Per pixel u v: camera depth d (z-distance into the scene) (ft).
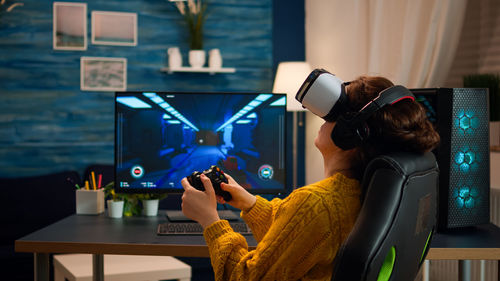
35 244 5.44
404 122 3.24
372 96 3.46
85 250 5.40
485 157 6.09
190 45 14.15
